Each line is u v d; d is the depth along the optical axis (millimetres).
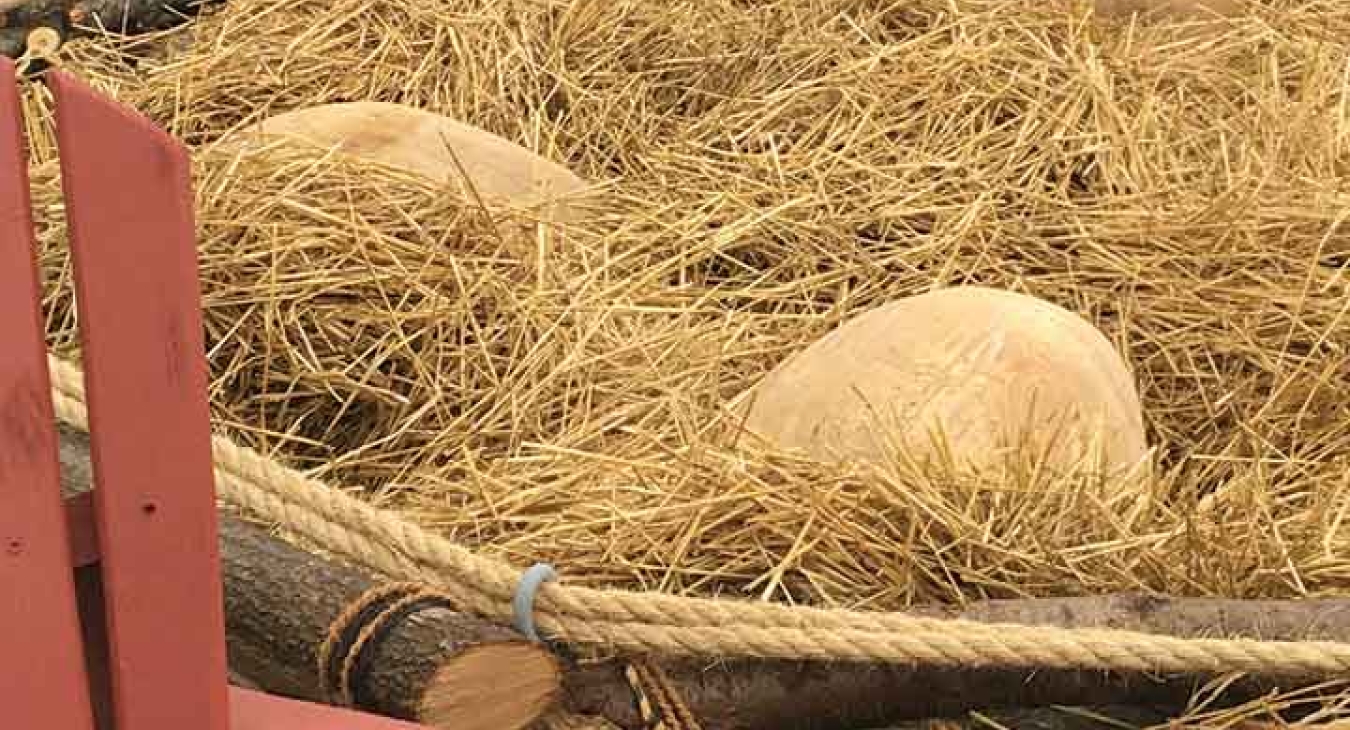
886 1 6574
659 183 5531
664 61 6281
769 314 4812
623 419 4141
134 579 2318
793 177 5480
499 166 5066
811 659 3059
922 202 5305
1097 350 3932
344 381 4195
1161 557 3461
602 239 4969
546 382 4230
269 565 3002
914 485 3512
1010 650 2979
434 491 3908
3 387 2193
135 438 2270
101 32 6281
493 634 2844
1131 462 3838
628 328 4566
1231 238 5020
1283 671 3033
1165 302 4797
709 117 5949
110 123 2141
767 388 4031
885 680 3105
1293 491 4156
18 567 2256
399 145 4980
